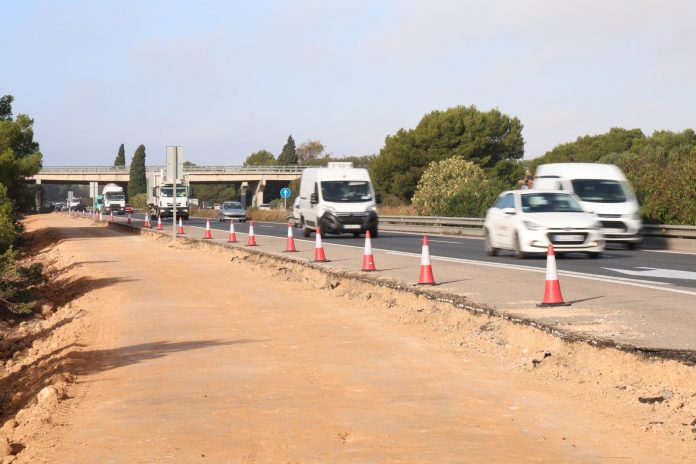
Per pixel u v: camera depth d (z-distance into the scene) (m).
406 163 92.44
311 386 8.82
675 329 11.24
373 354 10.63
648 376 8.76
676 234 30.27
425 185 67.88
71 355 11.55
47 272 30.02
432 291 16.00
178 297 17.77
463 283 17.61
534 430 6.98
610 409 7.67
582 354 9.87
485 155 94.25
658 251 28.45
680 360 8.93
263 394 8.48
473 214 49.47
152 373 9.75
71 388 9.10
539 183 32.72
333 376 9.30
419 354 10.59
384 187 95.19
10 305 21.62
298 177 123.00
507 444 6.55
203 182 132.62
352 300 16.28
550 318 12.34
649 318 12.26
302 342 11.63
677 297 14.65
